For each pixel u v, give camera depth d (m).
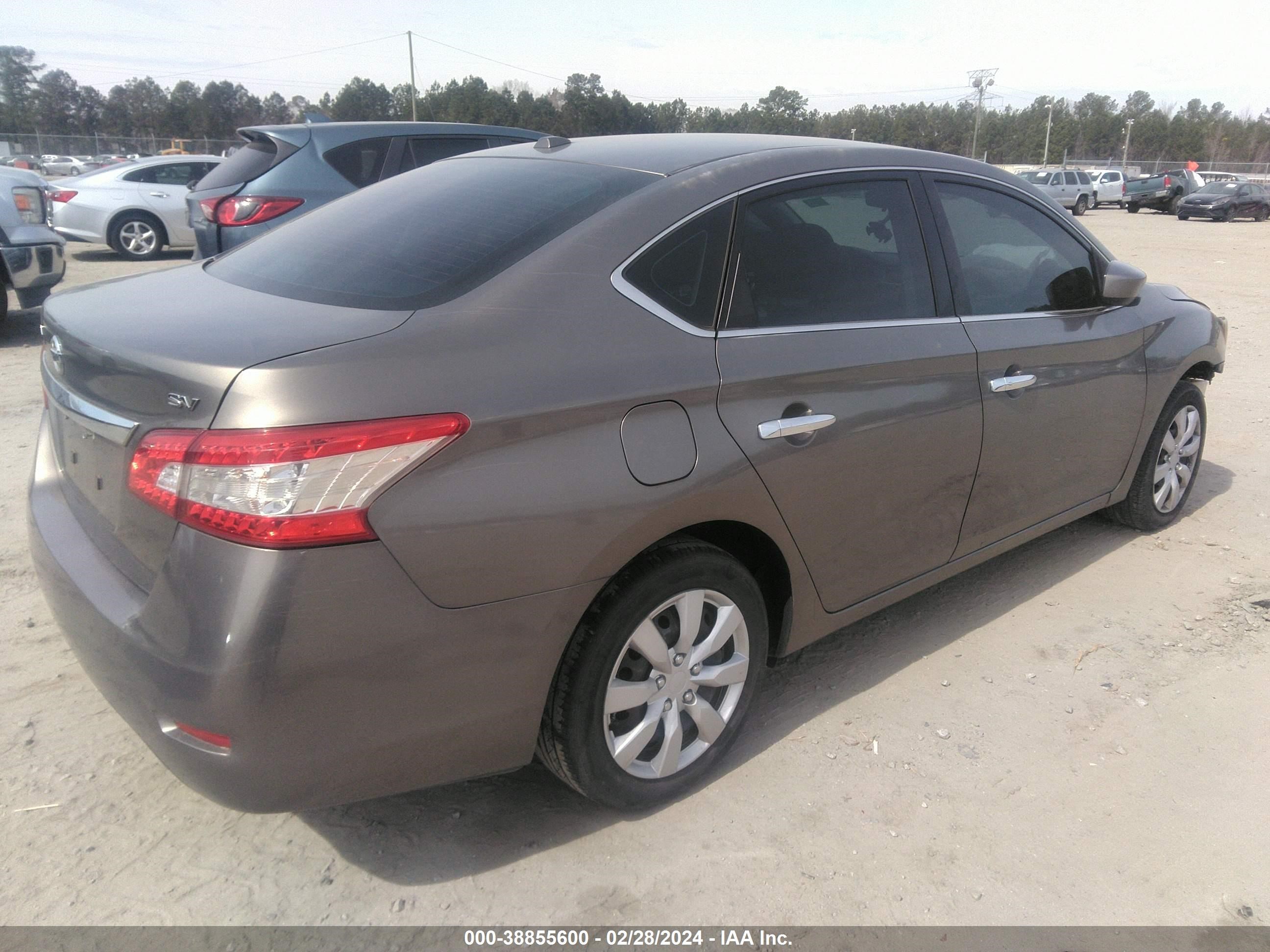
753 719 2.95
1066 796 2.63
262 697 1.80
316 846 2.36
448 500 1.90
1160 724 2.97
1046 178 36.34
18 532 4.07
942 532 3.10
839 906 2.23
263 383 1.79
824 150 2.86
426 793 2.58
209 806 2.49
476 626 1.98
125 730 2.78
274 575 1.77
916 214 3.02
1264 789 2.67
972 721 2.96
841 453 2.62
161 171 13.62
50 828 2.38
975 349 3.03
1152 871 2.37
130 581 2.02
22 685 2.97
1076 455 3.61
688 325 2.35
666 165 2.61
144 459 1.89
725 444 2.32
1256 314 10.70
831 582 2.78
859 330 2.72
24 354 7.62
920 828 2.49
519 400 1.99
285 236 2.81
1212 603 3.76
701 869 2.32
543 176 2.68
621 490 2.12
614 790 2.37
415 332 1.99
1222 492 4.99
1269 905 2.27
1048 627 3.55
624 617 2.23
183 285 2.56
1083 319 3.55
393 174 6.96
